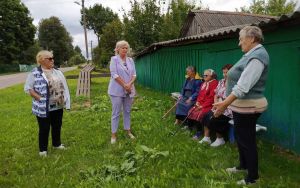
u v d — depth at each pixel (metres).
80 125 8.34
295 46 5.55
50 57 6.01
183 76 11.55
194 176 4.85
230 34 6.95
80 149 6.27
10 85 26.00
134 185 4.53
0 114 10.81
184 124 7.62
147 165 5.25
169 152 5.81
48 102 5.93
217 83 6.74
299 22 5.16
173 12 25.98
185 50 11.20
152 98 12.40
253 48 4.01
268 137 6.38
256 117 4.17
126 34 24.09
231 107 4.23
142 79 20.00
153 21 23.66
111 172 4.97
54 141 6.42
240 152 4.74
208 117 6.20
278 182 4.47
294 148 5.68
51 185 4.75
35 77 5.84
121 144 6.45
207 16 21.05
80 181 4.83
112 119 6.66
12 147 6.67
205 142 6.25
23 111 11.13
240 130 4.23
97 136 7.15
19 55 64.19
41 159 5.84
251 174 4.33
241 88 3.87
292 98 5.68
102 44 42.34
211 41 8.75
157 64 15.28
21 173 5.29
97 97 13.54
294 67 5.61
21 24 61.50
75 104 12.17
